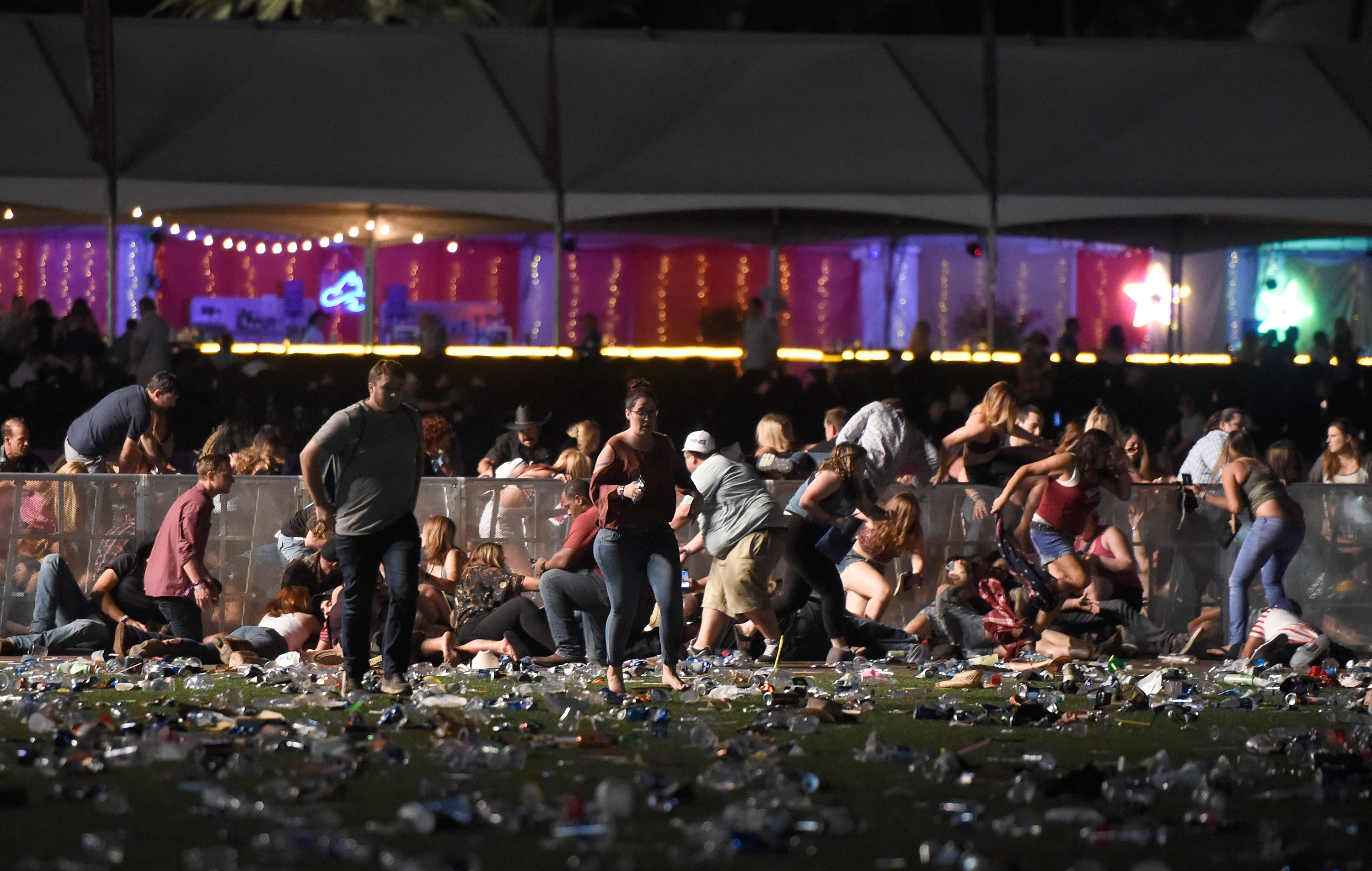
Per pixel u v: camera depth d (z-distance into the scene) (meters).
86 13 68.88
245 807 15.23
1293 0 101.62
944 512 36.94
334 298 103.50
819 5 120.44
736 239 93.69
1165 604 37.03
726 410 61.44
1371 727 21.64
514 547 36.22
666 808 15.59
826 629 34.62
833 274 103.00
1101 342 102.69
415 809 14.41
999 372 64.19
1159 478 41.31
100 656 32.12
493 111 75.75
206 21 77.31
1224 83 77.56
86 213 70.81
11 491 34.94
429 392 60.28
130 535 35.22
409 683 27.38
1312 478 44.81
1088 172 73.88
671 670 27.62
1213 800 16.12
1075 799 16.77
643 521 27.02
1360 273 99.31
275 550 35.69
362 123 74.31
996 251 82.00
